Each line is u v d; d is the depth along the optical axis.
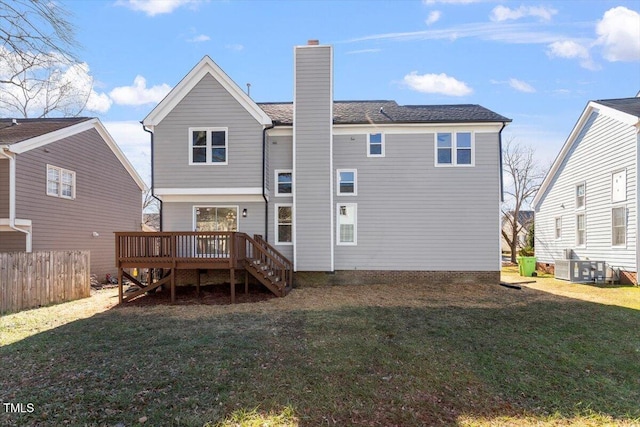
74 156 15.98
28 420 3.87
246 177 12.88
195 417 3.97
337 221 13.83
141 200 21.91
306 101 13.39
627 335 7.00
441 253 13.62
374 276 13.66
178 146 12.92
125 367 5.36
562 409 4.33
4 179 12.55
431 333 7.12
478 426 3.93
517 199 30.52
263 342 6.54
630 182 13.47
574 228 17.41
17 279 9.91
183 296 11.61
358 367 5.41
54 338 6.91
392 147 13.83
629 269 13.59
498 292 11.94
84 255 12.42
